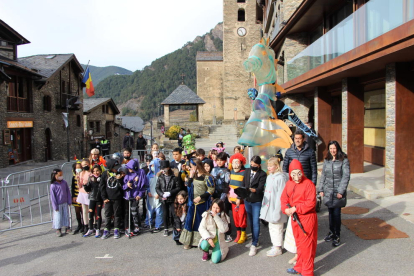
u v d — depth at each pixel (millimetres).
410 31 6465
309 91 16266
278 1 19281
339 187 5633
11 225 8039
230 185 6281
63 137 26641
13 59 20750
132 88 164750
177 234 6367
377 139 13984
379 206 7836
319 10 13977
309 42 17281
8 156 19375
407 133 8516
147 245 6379
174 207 6488
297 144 6422
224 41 46562
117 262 5594
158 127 43781
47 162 22875
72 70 28562
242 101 46719
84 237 6969
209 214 5426
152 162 7680
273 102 7660
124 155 7105
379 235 6059
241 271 5098
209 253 5648
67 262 5645
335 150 5754
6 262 5715
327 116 14359
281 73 20672
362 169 11797
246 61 7211
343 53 10039
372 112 14422
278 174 5633
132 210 6953
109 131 39844
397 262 5055
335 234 5766
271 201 5535
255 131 7121
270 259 5492
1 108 18062
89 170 7258
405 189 8625
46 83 22938
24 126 20578
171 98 36906
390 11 7578
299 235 4730
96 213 6957
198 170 6082
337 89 13312
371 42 7988
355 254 5395
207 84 50062
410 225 6484
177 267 5324
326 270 4934
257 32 46500
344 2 12719
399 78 8438
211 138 33500
